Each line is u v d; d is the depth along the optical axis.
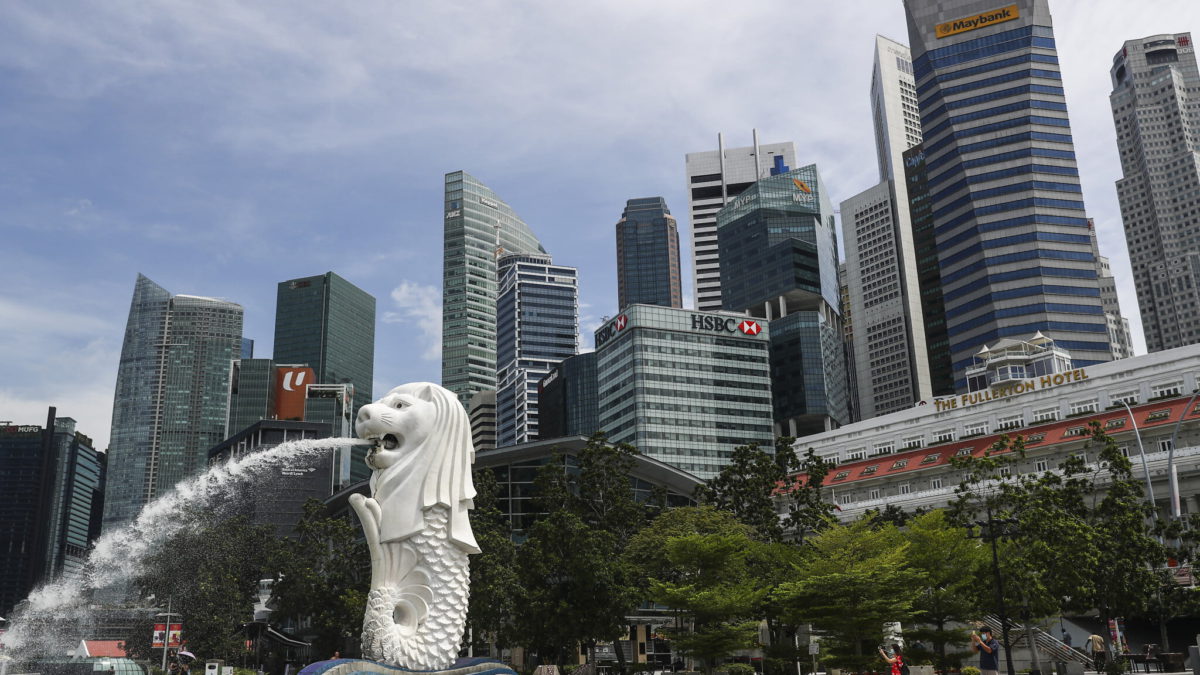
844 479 109.62
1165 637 59.06
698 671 62.03
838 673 54.59
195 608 81.12
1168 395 91.69
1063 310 191.75
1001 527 57.44
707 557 56.81
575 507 70.88
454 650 27.28
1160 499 82.81
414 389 28.53
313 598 74.81
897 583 50.19
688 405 186.38
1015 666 59.91
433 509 27.55
